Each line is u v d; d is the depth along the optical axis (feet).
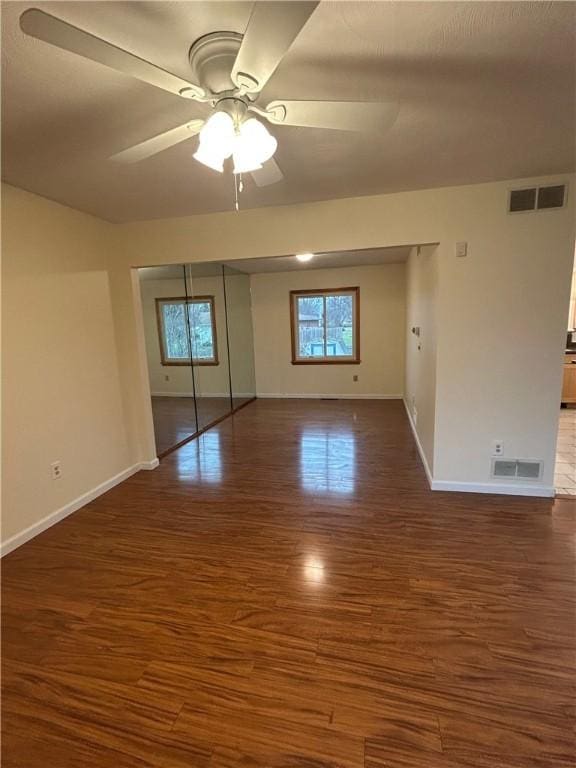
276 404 21.12
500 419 9.48
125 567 7.38
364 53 4.26
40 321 8.63
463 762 3.97
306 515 9.10
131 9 3.54
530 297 8.83
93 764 4.08
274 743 4.22
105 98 4.92
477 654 5.22
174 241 10.62
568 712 4.43
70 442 9.51
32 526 8.45
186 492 10.57
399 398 21.21
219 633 5.74
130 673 5.13
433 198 8.89
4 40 3.78
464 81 4.83
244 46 3.16
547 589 6.42
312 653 5.34
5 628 5.97
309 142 6.38
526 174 8.14
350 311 21.36
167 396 16.62
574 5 3.61
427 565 7.11
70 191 8.27
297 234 9.77
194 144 6.18
